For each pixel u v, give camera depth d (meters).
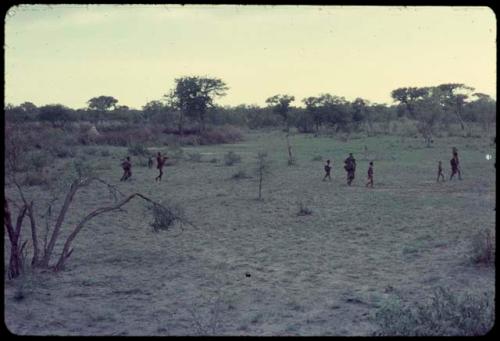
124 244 16.28
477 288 10.80
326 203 24.27
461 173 35.72
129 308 10.19
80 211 22.83
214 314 9.76
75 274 12.68
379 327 8.67
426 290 10.88
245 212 22.22
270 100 117.31
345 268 13.03
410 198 25.12
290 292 11.12
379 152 56.22
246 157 54.53
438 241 15.67
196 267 13.36
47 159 38.75
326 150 61.62
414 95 113.75
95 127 77.81
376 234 17.25
